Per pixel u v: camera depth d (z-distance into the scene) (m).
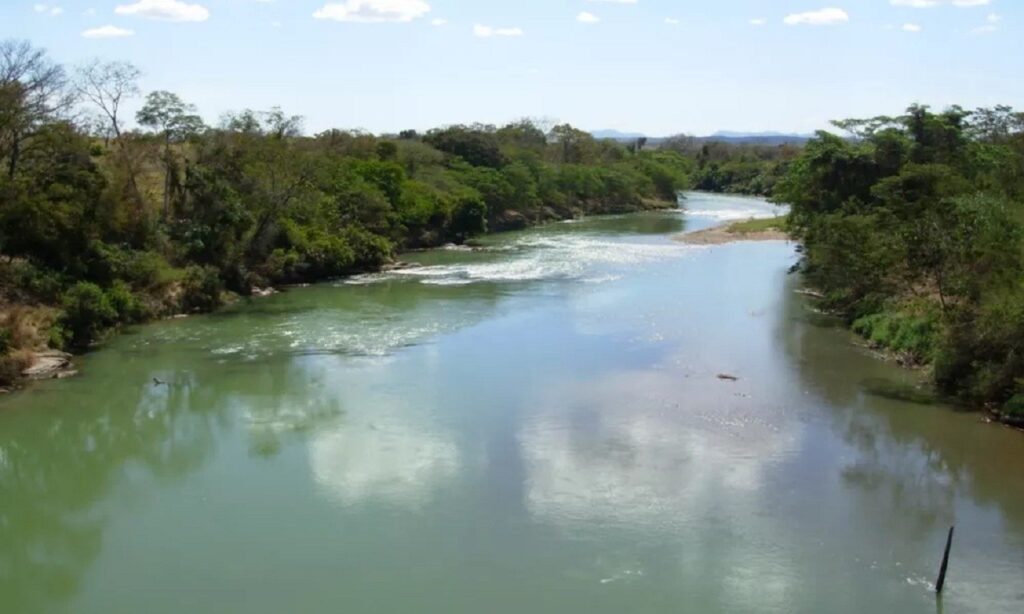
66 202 46.38
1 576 21.61
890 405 33.97
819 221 54.50
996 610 19.84
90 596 20.53
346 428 31.50
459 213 90.50
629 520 24.16
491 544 22.78
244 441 30.47
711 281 63.31
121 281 48.88
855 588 20.77
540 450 29.23
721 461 28.36
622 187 135.00
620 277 65.31
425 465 28.05
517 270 69.12
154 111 56.19
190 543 23.08
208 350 42.62
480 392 35.59
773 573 21.42
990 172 53.88
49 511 25.27
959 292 37.06
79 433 31.56
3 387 36.28
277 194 62.22
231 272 57.56
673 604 20.02
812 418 32.47
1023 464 28.14
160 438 30.95
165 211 56.81
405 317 50.47
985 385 33.34
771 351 42.34
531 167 120.19
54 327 41.22
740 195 175.25
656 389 35.97
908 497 25.73
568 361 40.41
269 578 21.20
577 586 20.78
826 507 25.08
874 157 59.59
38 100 47.97
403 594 20.44
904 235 39.03
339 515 24.55
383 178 82.19
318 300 56.28
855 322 46.72
